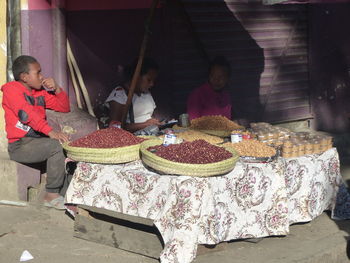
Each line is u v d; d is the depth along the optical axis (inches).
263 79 373.4
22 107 229.0
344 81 399.2
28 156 233.0
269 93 377.1
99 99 311.1
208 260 195.0
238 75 361.4
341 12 391.5
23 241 212.2
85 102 301.9
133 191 198.4
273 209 207.2
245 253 201.6
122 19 313.3
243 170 199.6
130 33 316.5
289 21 379.2
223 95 282.0
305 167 218.8
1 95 256.8
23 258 197.6
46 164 246.7
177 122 255.0
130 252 202.4
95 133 214.5
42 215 233.9
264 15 367.2
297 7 382.0
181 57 336.5
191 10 335.6
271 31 372.2
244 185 200.1
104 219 222.1
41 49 261.6
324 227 227.9
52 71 265.6
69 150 207.2
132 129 252.1
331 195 234.4
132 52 318.7
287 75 384.2
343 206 236.7
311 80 393.4
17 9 253.0
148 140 210.1
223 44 351.9
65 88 268.5
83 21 301.0
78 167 210.8
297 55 387.2
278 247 207.3
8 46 254.2
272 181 206.1
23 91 232.8
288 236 217.9
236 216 199.3
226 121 249.1
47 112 247.1
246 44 362.0
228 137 232.8
